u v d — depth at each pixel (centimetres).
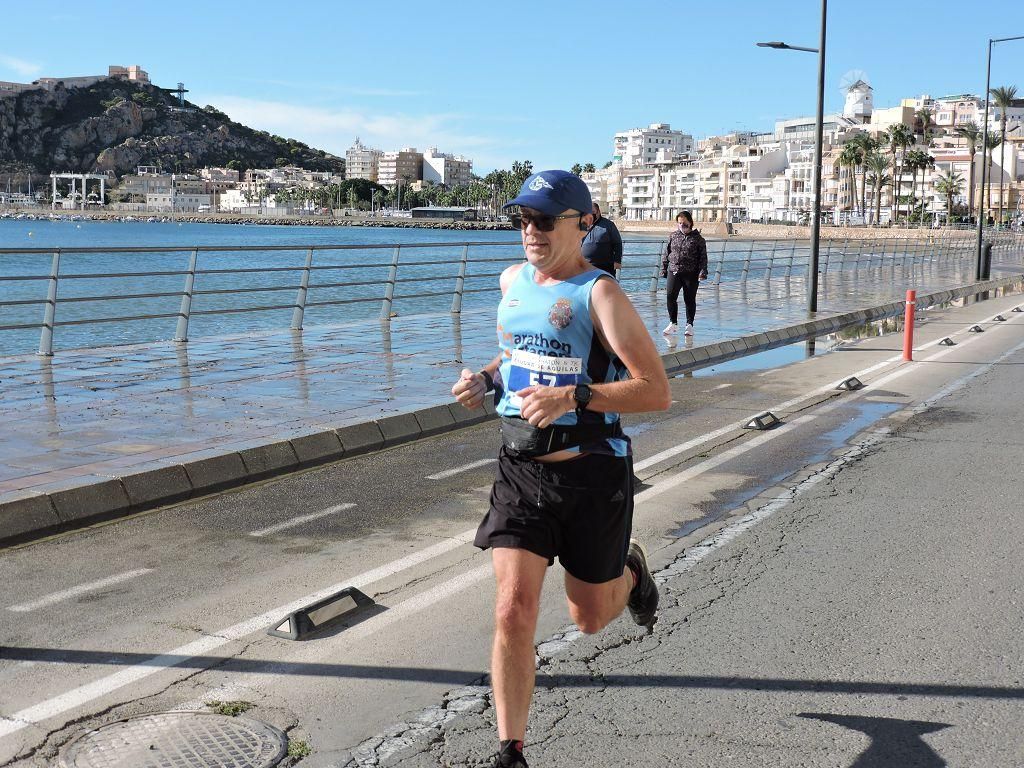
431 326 1723
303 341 1483
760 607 498
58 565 554
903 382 1271
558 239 321
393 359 1301
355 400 993
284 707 384
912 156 15062
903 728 370
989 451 871
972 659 433
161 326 2552
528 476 326
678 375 1341
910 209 16025
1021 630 466
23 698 390
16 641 447
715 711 384
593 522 326
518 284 335
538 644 449
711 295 2642
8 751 347
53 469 693
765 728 370
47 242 10931
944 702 391
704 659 433
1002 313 2348
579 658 434
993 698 395
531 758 348
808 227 14675
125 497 666
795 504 697
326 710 382
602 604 346
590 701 392
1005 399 1143
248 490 726
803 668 423
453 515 662
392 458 835
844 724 373
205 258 6900
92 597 504
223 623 470
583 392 311
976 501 705
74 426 847
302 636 451
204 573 541
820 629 468
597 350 326
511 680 307
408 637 453
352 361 1278
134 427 845
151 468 698
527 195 320
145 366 1198
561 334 322
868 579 539
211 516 655
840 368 1409
